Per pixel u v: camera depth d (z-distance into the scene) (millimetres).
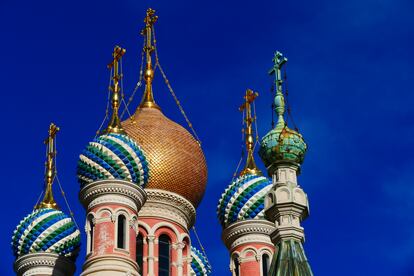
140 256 81312
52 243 82938
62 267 82812
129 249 76375
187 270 83188
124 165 78750
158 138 85438
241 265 82750
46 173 88500
